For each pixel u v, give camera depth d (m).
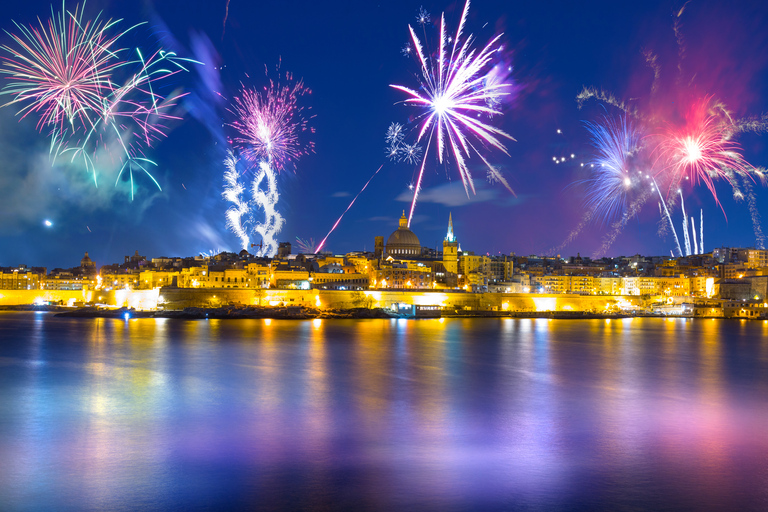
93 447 54.41
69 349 127.50
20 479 45.94
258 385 86.25
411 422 64.62
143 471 47.88
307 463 50.09
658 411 71.06
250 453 52.81
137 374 95.06
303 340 150.00
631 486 45.22
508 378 94.62
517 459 51.56
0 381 88.19
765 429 62.59
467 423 64.38
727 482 46.16
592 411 70.88
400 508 40.84
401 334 171.62
